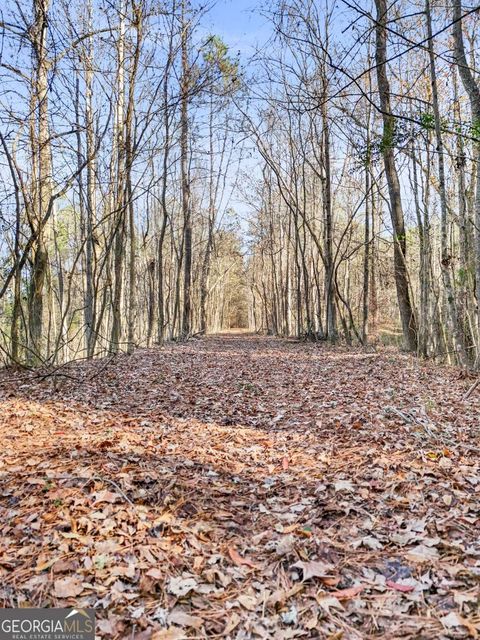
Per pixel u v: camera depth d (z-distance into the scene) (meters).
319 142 17.53
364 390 6.68
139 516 2.79
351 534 2.63
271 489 3.35
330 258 16.98
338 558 2.40
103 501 2.94
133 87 8.57
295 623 1.95
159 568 2.32
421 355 11.48
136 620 1.98
